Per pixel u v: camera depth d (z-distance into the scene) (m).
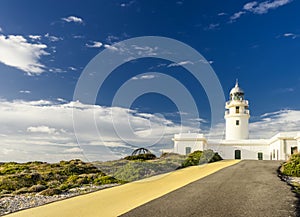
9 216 11.02
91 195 14.80
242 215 9.12
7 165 28.67
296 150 40.72
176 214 9.59
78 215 10.41
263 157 46.50
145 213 9.92
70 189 17.81
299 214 9.08
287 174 19.00
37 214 10.98
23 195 16.14
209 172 21.97
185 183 16.72
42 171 24.45
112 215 10.04
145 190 15.31
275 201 10.80
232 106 52.50
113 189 16.59
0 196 15.78
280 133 41.56
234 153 46.91
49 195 15.97
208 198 11.84
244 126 51.69
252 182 15.51
